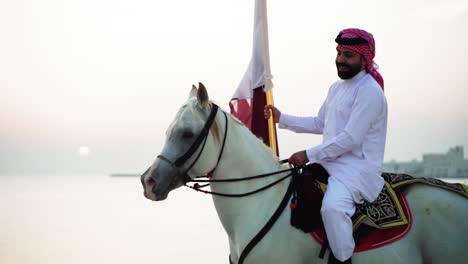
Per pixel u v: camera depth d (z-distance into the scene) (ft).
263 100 14.83
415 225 11.22
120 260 29.71
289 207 11.26
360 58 11.76
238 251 11.13
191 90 11.57
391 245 10.98
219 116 11.16
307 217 10.98
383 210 11.21
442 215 11.22
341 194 10.94
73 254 31.53
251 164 11.38
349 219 10.80
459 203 11.30
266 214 11.19
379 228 11.08
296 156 11.51
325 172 11.69
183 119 10.82
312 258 11.02
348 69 11.76
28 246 34.47
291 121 13.47
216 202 11.44
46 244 35.50
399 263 10.92
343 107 11.74
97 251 32.73
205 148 10.87
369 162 11.41
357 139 11.21
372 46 11.79
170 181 10.65
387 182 11.75
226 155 11.18
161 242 36.94
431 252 11.23
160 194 10.59
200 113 10.98
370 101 11.33
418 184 11.64
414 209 11.35
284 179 11.63
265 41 14.75
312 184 11.37
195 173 10.96
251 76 15.07
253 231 11.05
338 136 11.32
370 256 10.93
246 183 11.32
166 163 10.66
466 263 11.10
